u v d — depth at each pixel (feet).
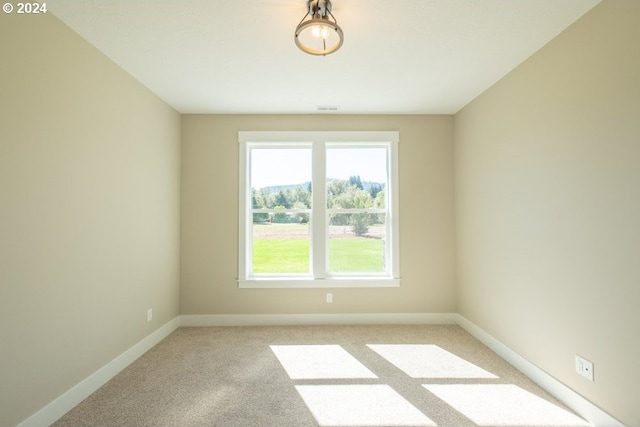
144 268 9.47
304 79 9.18
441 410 6.55
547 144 7.29
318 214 12.05
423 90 9.99
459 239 11.80
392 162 12.11
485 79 9.21
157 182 10.25
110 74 7.93
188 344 10.01
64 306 6.47
